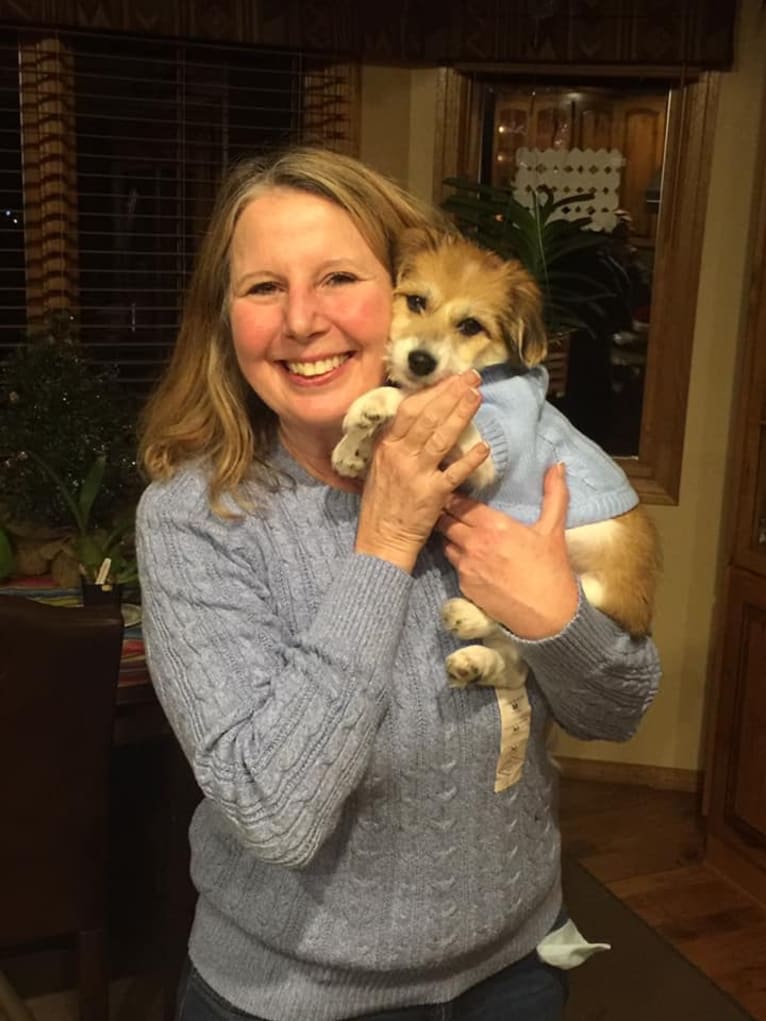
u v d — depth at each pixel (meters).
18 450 2.54
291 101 3.11
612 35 2.96
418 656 1.09
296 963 1.11
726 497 3.16
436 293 1.31
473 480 1.15
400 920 1.09
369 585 0.99
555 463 1.23
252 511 1.12
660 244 3.18
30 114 2.87
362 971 1.11
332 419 1.14
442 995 1.15
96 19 2.75
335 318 1.12
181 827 1.96
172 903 1.99
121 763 2.44
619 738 1.22
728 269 3.07
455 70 3.10
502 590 1.06
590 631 1.07
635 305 3.28
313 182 1.13
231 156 3.07
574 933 1.26
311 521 1.12
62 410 2.56
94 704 1.76
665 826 3.16
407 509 1.00
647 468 3.31
